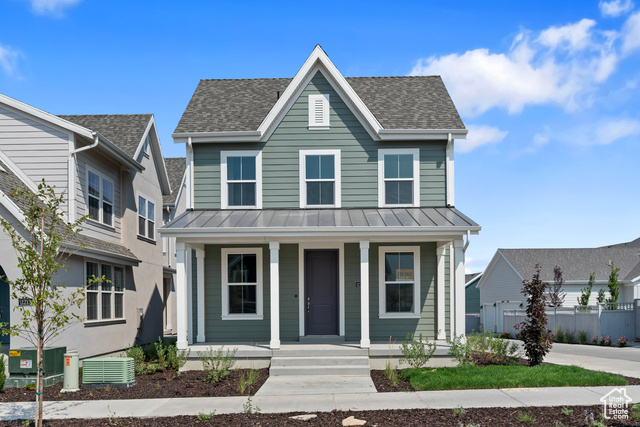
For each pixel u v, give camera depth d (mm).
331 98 15992
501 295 37312
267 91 18281
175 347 14211
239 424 8281
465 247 13711
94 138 14797
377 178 15781
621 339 21922
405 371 12305
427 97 17453
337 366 12781
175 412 9133
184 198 29625
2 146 14633
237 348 13625
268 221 14141
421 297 15492
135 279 19406
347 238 13688
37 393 8266
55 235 8484
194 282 15445
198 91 18312
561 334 24875
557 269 31844
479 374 11445
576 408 8922
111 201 17672
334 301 15688
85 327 14695
